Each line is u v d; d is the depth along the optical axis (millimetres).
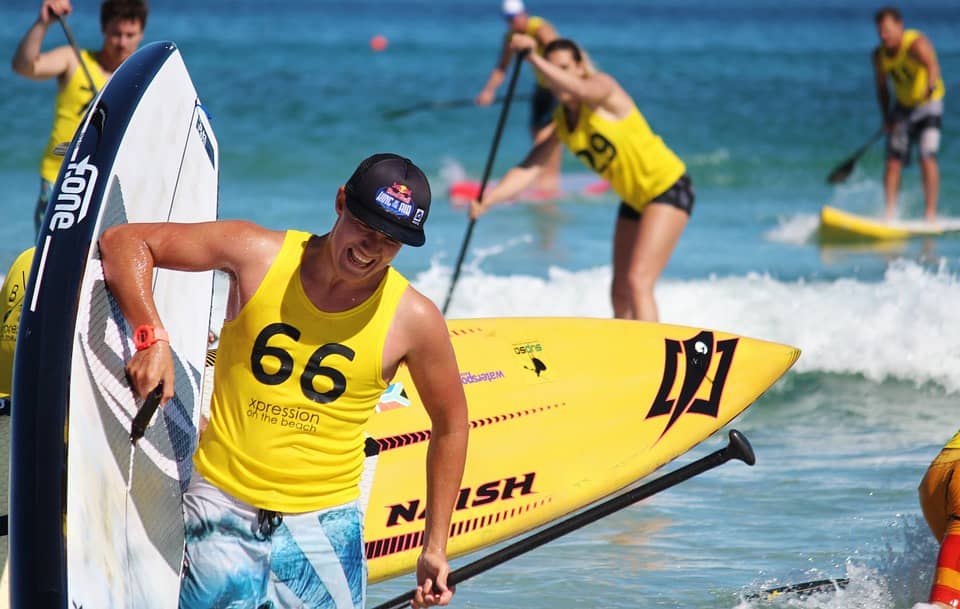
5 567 11359
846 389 22109
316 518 10641
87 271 10250
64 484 9562
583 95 22672
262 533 10492
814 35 166375
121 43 23234
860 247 34969
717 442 20062
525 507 16000
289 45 99562
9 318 12891
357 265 9812
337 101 62094
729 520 16812
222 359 10461
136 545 10805
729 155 51250
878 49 39250
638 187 23156
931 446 19406
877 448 19406
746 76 80188
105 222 10766
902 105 39000
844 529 16266
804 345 23781
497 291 28500
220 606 10469
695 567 15367
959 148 50625
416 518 15391
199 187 14211
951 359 22594
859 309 24859
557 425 16969
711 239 36219
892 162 39344
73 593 9406
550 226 38156
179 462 12289
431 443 11031
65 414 9711
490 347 18047
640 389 17641
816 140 54531
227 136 51438
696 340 18406
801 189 45469
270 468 10391
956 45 130125
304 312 10117
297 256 10125
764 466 18797
